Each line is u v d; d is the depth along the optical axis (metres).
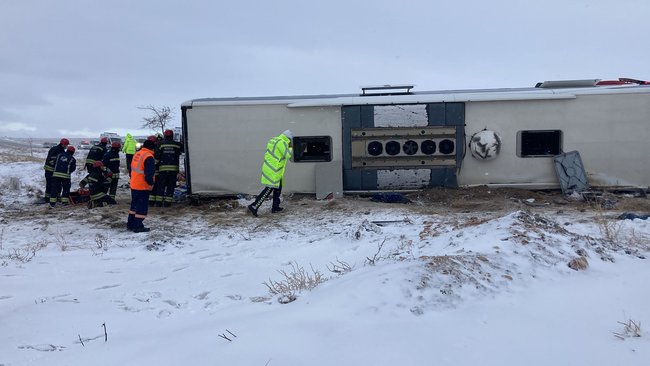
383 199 11.90
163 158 12.27
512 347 3.50
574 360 3.32
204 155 12.52
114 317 5.05
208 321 4.56
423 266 4.80
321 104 12.27
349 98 12.30
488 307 4.22
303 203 11.99
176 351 3.75
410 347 3.49
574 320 3.97
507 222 6.52
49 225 10.29
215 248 8.47
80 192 13.30
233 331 4.02
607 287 4.72
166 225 10.26
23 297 5.64
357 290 4.47
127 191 15.34
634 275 5.06
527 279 4.86
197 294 5.92
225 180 12.55
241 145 12.46
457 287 4.49
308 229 9.59
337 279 5.22
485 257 5.20
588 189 11.76
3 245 8.66
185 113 12.48
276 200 11.16
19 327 4.60
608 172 11.86
